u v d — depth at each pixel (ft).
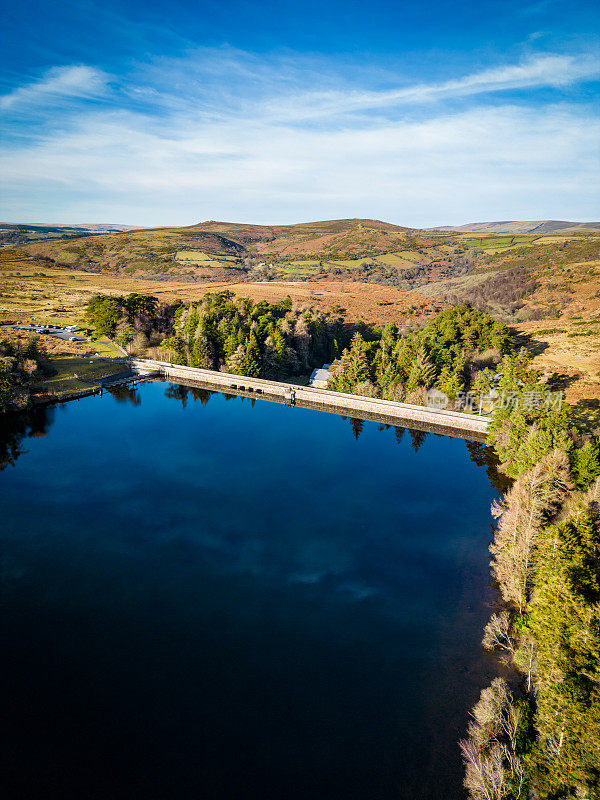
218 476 262.47
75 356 464.65
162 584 171.73
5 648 139.85
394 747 111.14
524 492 173.17
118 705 122.21
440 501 235.81
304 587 170.60
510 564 159.12
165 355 485.15
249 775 105.29
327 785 102.78
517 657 129.80
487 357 407.03
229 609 159.12
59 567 180.04
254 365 437.58
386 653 139.95
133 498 235.81
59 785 102.42
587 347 451.12
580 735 85.30
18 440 307.37
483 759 101.91
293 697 125.29
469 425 324.80
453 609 158.81
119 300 517.14
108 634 146.82
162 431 330.13
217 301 561.02
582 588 95.30
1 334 477.77
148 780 103.81
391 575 177.58
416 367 376.27
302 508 228.22
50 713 119.34
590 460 188.44
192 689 127.34
